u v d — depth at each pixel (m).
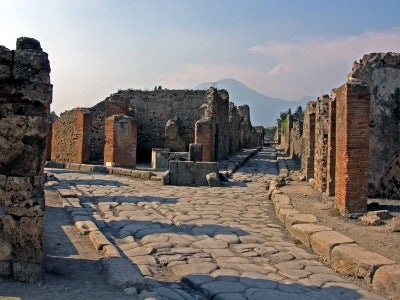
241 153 37.62
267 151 48.00
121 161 22.08
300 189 14.26
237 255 6.99
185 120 30.91
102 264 5.78
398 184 11.77
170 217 9.96
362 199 9.27
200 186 16.44
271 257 6.95
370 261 5.95
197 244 7.57
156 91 31.44
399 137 11.78
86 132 24.94
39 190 5.13
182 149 29.78
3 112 5.02
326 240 6.97
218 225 9.21
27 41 5.54
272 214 10.84
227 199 13.12
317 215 9.48
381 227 8.17
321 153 13.08
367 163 9.28
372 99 11.88
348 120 9.24
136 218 9.72
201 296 5.26
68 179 17.30
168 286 5.52
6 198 5.00
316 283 5.75
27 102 5.10
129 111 30.36
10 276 5.00
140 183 16.97
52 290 4.81
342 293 5.41
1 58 5.00
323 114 13.15
